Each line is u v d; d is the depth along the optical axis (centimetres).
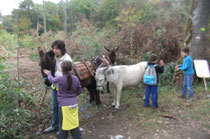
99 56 525
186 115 441
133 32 923
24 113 365
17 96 379
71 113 288
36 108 443
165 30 902
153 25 995
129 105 507
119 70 458
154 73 457
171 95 573
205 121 412
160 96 565
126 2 1967
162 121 414
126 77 469
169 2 2006
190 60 510
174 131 373
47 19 2430
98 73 433
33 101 445
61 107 293
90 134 369
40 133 368
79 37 945
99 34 954
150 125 396
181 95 557
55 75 326
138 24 1025
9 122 361
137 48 913
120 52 900
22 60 1019
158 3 1920
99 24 2094
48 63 330
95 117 444
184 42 676
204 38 650
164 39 880
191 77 522
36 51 1123
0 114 340
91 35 898
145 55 776
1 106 354
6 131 335
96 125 405
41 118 420
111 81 459
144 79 471
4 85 360
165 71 689
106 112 469
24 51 1211
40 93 492
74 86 289
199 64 613
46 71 311
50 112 444
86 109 485
